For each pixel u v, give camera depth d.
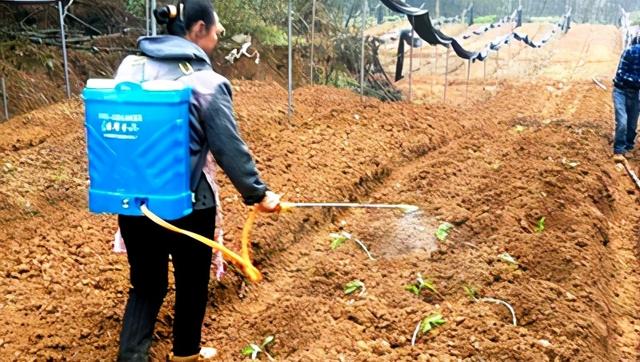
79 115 8.66
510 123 11.17
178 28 3.33
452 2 37.38
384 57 21.19
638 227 6.84
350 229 5.98
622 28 30.77
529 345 4.01
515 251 5.29
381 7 25.80
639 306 5.16
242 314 4.56
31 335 3.82
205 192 3.33
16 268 4.53
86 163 6.91
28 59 10.03
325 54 14.79
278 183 6.45
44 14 11.13
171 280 4.56
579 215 6.12
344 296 4.82
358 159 7.53
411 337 4.21
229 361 3.95
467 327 4.21
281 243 5.48
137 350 3.43
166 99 3.06
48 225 5.32
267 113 8.84
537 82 17.47
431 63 22.16
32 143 7.48
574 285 4.87
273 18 14.87
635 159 9.40
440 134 9.16
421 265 5.20
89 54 11.02
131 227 3.32
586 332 4.23
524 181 6.80
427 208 6.21
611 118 12.15
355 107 9.52
